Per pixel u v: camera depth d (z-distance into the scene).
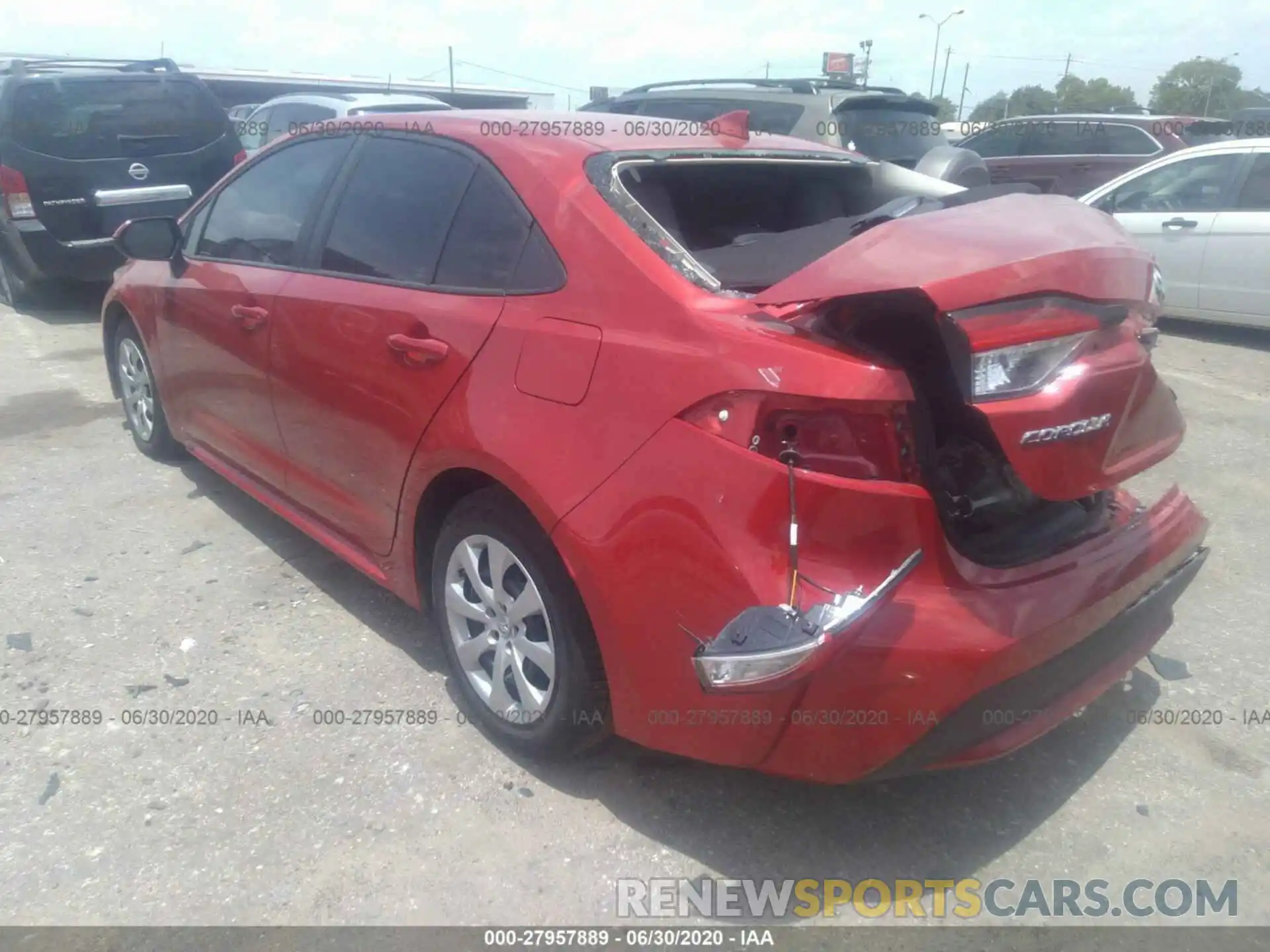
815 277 2.23
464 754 2.96
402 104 11.50
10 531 4.33
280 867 2.54
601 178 2.75
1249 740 3.10
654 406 2.34
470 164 3.03
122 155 8.09
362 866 2.55
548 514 2.52
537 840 2.64
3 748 2.95
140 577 3.96
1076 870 2.60
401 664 3.41
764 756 2.34
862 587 2.17
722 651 2.05
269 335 3.61
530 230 2.77
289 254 3.65
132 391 5.16
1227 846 2.68
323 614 3.72
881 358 2.23
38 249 7.89
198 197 8.52
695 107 8.96
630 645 2.42
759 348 2.22
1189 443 5.76
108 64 8.57
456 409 2.79
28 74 7.80
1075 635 2.40
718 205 3.50
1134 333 2.51
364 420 3.19
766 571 2.18
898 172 3.86
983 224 2.41
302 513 3.79
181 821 2.68
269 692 3.24
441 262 3.01
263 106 12.20
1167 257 8.64
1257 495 4.99
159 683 3.28
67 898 2.43
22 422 5.71
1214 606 3.90
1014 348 2.19
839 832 2.71
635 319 2.45
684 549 2.27
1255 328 8.92
